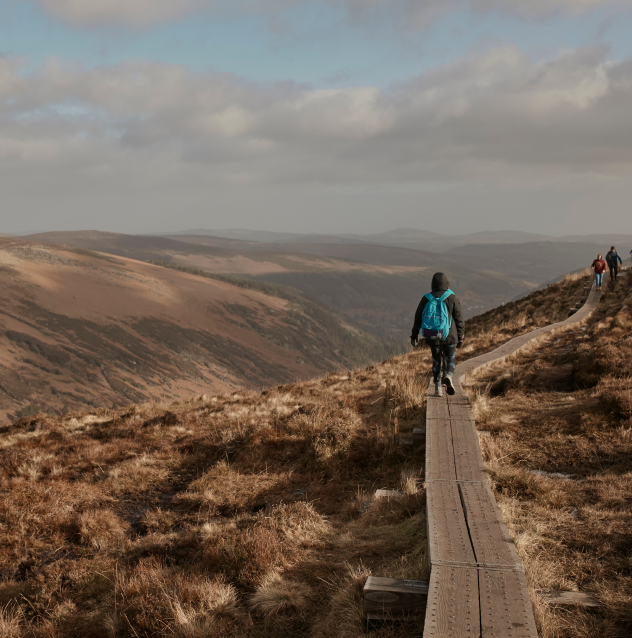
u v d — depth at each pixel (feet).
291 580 15.02
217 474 25.84
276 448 28.43
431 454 18.85
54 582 17.63
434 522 13.66
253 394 46.73
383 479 22.67
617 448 19.85
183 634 13.16
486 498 15.28
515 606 9.97
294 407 36.60
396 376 40.22
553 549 13.21
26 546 20.34
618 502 15.38
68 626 15.35
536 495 16.65
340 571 14.92
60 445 32.27
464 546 12.32
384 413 31.12
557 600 10.79
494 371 37.45
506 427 24.02
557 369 34.27
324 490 22.82
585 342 41.06
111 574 17.76
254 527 18.21
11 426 39.34
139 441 32.78
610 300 66.49
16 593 17.54
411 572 12.58
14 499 23.31
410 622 11.02
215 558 16.97
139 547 19.52
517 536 13.50
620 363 29.89
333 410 31.86
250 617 13.43
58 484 25.23
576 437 21.49
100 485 25.71
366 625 11.41
